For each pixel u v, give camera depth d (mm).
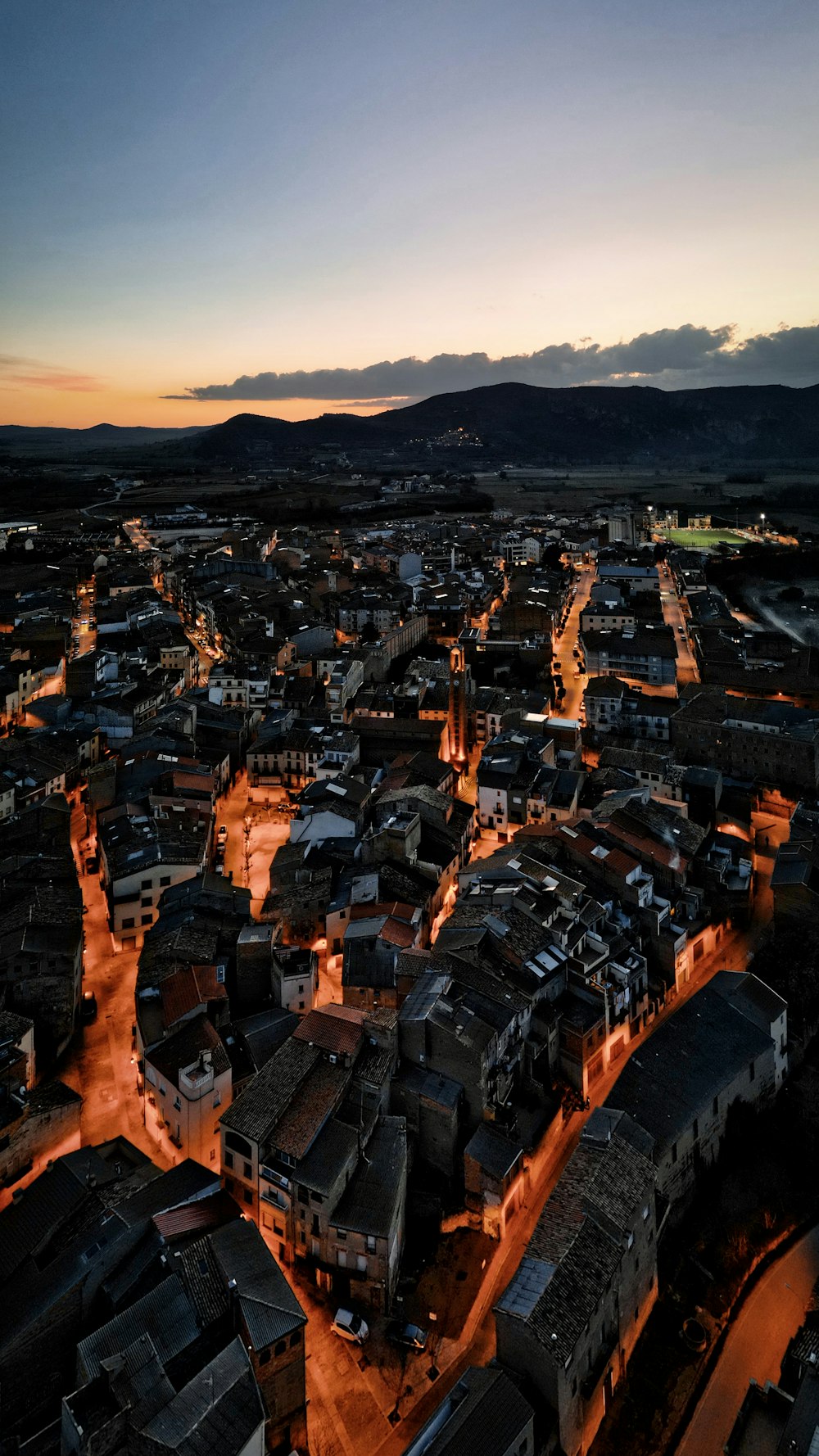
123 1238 58656
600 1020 86062
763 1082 88562
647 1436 59812
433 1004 78688
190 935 92375
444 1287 67438
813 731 147500
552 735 154875
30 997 86188
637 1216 64750
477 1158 71250
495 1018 79500
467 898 98688
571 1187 65938
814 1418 54594
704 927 105812
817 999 99688
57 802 127125
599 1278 58219
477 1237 72125
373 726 160000
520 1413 50656
